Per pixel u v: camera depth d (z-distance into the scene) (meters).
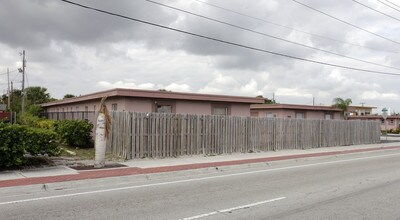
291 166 15.38
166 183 10.76
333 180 11.49
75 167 12.80
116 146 16.48
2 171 11.69
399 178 11.96
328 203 8.15
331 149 24.02
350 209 7.60
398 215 7.14
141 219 6.73
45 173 11.41
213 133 18.39
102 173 11.60
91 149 18.84
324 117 41.66
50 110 45.81
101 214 7.07
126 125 15.63
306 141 24.17
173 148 16.84
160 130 16.41
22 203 7.98
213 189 9.82
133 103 22.12
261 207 7.75
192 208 7.62
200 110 24.98
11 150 11.64
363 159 18.78
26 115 37.34
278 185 10.50
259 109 40.00
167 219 6.75
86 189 9.73
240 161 15.76
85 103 30.33
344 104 42.59
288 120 22.77
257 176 12.31
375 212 7.37
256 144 20.59
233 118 19.34
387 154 22.19
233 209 7.55
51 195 8.88
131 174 11.54
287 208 7.66
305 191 9.59
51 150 12.56
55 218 6.75
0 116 27.89
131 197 8.70
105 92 22.94
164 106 23.38
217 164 14.48
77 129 19.17
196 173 12.93
